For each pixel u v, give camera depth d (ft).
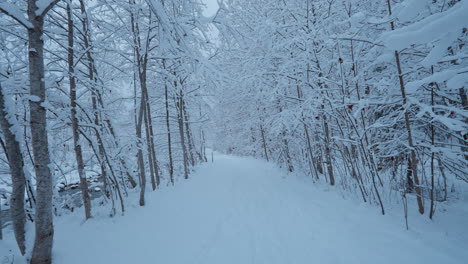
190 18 13.80
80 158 15.14
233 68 35.42
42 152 9.01
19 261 9.17
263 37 25.26
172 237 11.99
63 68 14.21
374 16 16.12
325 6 22.48
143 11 20.30
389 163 15.90
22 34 15.06
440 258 8.33
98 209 18.25
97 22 19.19
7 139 9.59
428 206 13.15
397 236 10.29
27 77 14.97
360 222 12.26
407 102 11.46
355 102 13.17
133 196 22.91
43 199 9.05
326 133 21.88
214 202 18.99
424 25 6.42
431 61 6.84
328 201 16.76
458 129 8.41
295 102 26.68
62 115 15.60
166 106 33.78
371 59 15.72
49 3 9.05
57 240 11.57
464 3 5.51
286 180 27.40
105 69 25.23
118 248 10.78
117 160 21.59
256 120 45.50
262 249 10.26
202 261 9.43
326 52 22.72
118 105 28.43
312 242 10.57
